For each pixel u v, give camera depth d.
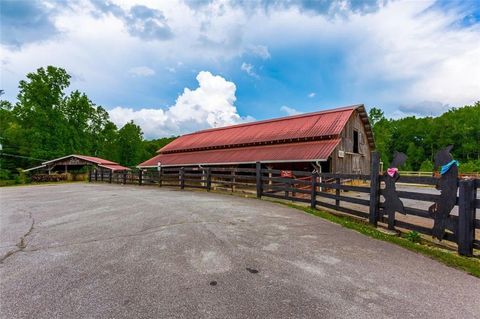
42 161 35.22
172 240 4.66
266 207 8.11
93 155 48.62
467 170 29.55
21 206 9.16
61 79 39.38
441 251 4.28
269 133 19.31
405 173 29.22
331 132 15.62
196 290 2.93
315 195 7.94
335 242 4.63
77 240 4.83
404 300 2.75
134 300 2.75
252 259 3.80
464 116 58.47
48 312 2.56
